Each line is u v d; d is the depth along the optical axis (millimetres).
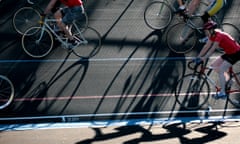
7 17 12219
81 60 11023
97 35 11367
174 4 12578
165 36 11758
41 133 8992
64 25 10273
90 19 12195
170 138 8578
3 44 11367
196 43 11516
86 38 11383
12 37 11594
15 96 10102
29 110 9844
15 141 8477
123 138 8602
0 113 9773
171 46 11289
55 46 11297
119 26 12016
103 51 11266
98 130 9047
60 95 10180
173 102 10109
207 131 8945
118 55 11188
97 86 10391
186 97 10141
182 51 11289
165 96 10227
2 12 12383
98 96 10188
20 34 11648
